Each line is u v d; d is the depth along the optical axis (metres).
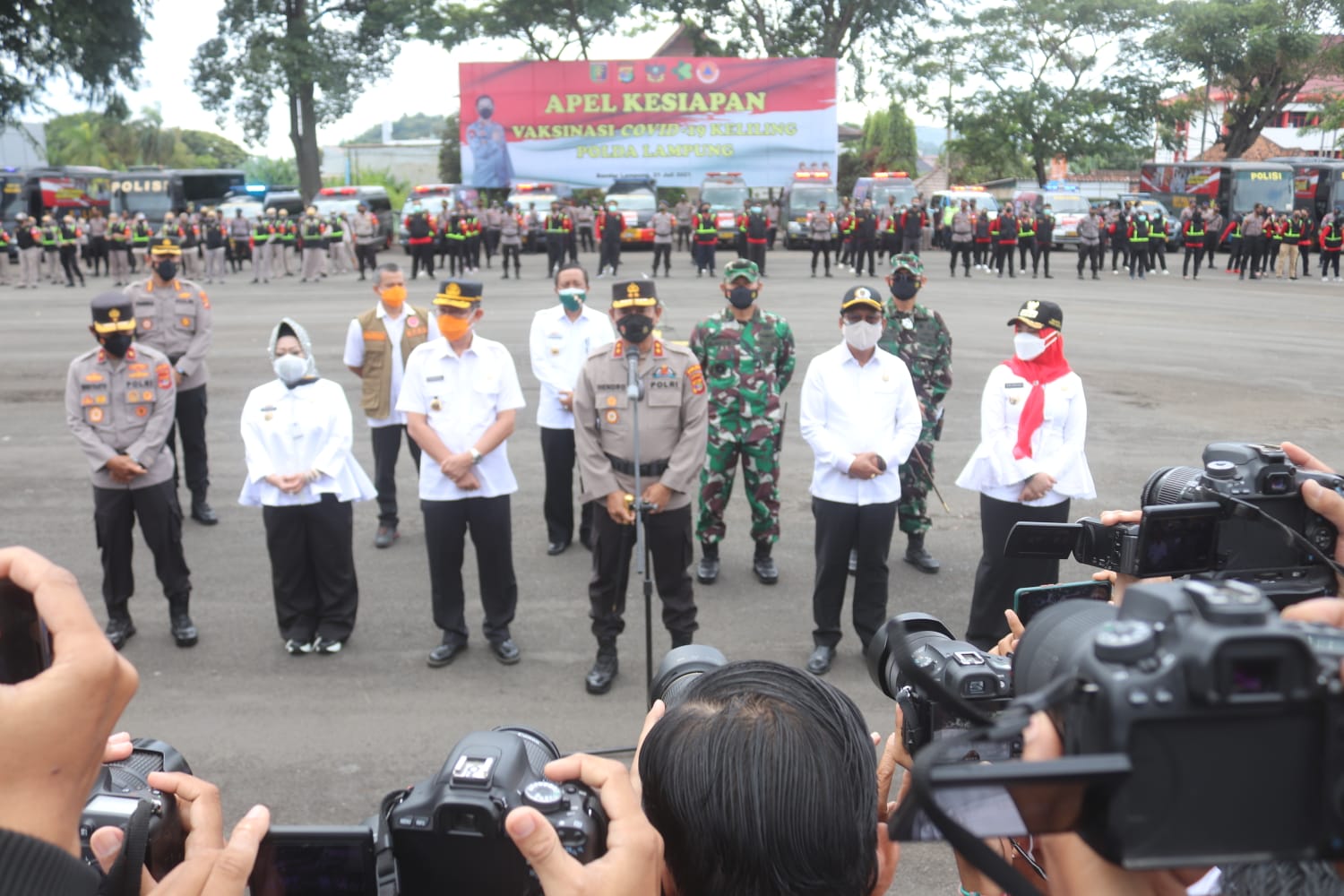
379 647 5.70
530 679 5.34
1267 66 40.16
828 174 33.25
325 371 13.05
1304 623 0.96
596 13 37.88
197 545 7.29
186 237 25.45
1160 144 44.62
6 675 0.97
